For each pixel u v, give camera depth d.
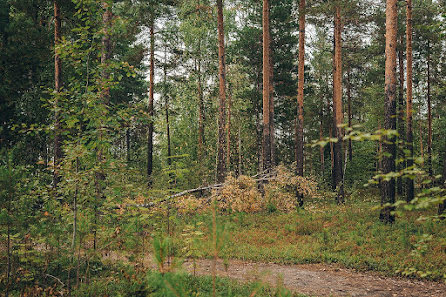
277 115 34.97
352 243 11.52
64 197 6.49
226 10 32.62
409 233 11.67
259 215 16.34
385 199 13.35
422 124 31.70
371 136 3.21
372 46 26.11
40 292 6.06
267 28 20.58
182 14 21.34
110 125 6.70
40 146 9.12
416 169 3.57
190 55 27.77
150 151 26.56
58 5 13.70
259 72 31.78
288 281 8.88
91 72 6.93
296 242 12.46
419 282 8.61
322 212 16.16
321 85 34.44
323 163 35.34
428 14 20.12
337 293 8.03
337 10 21.69
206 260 10.51
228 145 28.72
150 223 7.30
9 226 5.79
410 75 20.98
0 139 7.11
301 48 20.23
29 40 8.30
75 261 7.41
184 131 32.72
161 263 3.52
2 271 6.64
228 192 13.84
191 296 6.28
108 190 6.49
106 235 6.41
